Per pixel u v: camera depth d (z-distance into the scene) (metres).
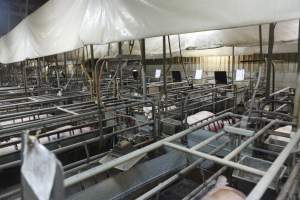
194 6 1.37
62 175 0.65
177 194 1.99
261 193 0.80
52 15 2.85
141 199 1.28
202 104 4.21
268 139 1.99
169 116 3.10
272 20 1.12
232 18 1.23
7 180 2.36
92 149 2.80
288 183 1.09
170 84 4.94
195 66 7.93
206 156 1.15
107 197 1.60
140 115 3.14
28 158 0.69
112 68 4.55
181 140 2.10
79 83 5.64
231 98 4.29
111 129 2.93
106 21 1.93
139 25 1.66
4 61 5.21
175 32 1.47
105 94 3.67
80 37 2.28
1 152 2.34
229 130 1.55
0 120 2.48
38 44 3.34
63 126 2.85
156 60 8.62
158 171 1.89
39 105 3.52
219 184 1.53
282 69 6.31
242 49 5.21
